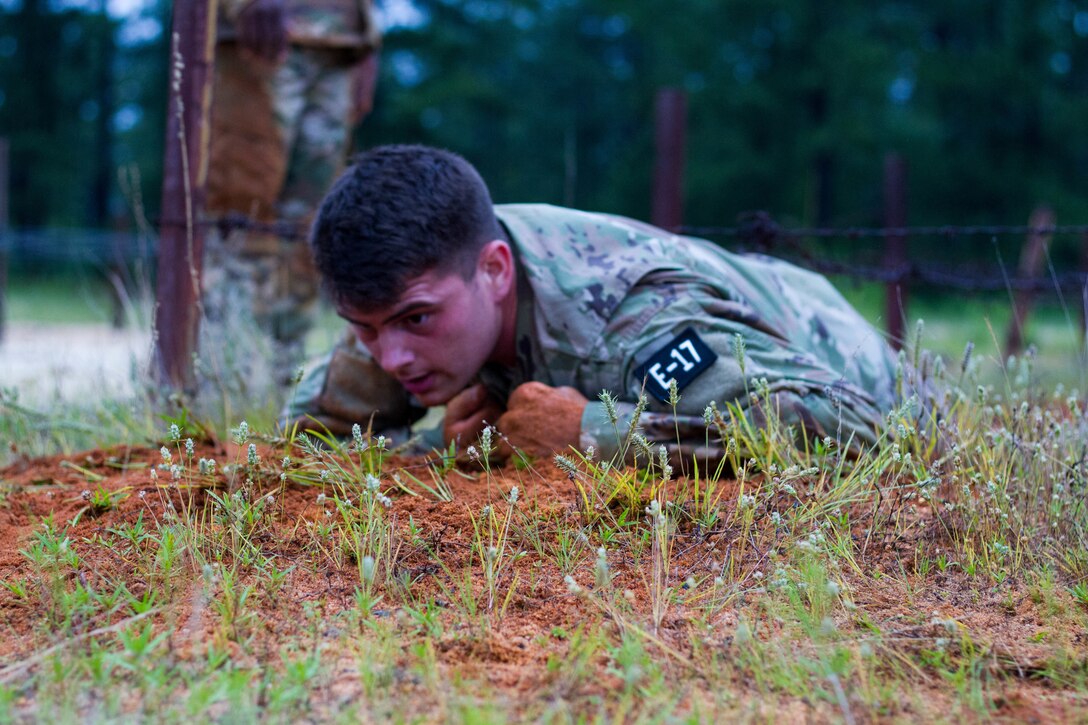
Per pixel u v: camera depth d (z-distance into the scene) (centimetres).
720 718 157
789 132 3256
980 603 205
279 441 258
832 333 312
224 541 220
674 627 189
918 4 3512
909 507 248
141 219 371
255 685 165
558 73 4509
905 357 271
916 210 3381
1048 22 3447
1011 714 161
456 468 269
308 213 534
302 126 519
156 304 342
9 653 180
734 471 260
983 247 3222
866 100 3197
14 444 315
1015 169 3362
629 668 162
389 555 209
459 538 224
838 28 3161
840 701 154
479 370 301
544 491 244
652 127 3778
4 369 593
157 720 153
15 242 1111
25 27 3850
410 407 324
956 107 3478
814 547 201
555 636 185
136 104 4078
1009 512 236
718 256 309
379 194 253
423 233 252
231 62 489
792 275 328
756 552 218
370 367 307
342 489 240
